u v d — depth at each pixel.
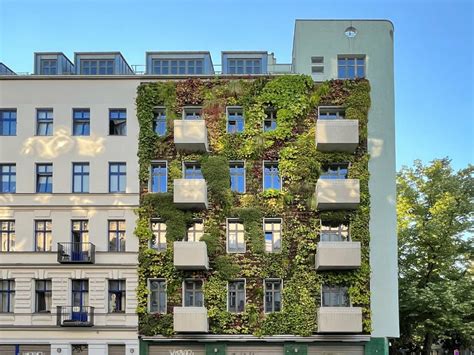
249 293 35.28
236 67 41.34
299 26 38.59
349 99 36.84
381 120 37.09
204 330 33.94
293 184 36.19
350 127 35.38
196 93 37.31
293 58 41.41
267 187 36.69
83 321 35.22
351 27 38.41
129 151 37.19
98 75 37.94
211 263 35.47
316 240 35.69
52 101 37.84
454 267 42.84
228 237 36.16
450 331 42.59
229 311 35.41
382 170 36.69
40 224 36.97
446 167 43.47
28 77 38.00
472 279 42.09
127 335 35.34
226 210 36.03
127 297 35.72
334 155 36.34
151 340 35.09
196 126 35.44
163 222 36.59
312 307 34.91
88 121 37.84
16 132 37.69
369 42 38.09
